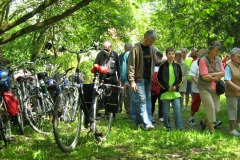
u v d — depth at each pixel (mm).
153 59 6938
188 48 14781
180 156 4855
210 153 4977
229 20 12445
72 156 4785
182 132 6355
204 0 7840
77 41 11633
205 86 6695
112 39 11844
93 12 8984
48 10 8688
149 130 6609
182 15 10141
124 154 4930
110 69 7770
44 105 6516
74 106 4840
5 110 5449
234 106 7035
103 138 5543
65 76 7570
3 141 5582
